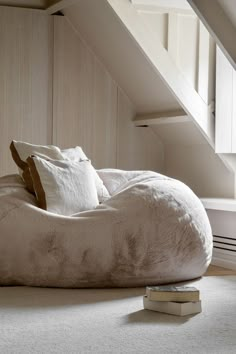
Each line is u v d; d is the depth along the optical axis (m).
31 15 5.86
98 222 3.88
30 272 3.87
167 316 3.12
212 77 5.38
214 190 5.73
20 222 3.90
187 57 5.30
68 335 2.72
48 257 3.82
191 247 4.07
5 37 5.77
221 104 5.20
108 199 4.16
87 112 6.09
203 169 5.87
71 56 6.02
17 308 3.24
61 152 4.61
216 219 5.21
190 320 3.05
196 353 2.50
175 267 4.02
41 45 5.91
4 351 2.46
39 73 5.91
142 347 2.56
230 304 3.42
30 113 5.88
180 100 5.27
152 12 5.19
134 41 5.16
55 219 3.88
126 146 6.25
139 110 6.24
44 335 2.72
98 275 3.85
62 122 6.00
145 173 4.77
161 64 5.21
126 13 5.09
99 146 6.14
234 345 2.63
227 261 5.00
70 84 6.02
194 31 5.32
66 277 3.84
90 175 4.32
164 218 4.00
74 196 4.11
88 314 3.14
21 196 4.11
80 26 5.91
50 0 5.91
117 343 2.61
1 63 5.76
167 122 5.75
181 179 6.20
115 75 6.09
